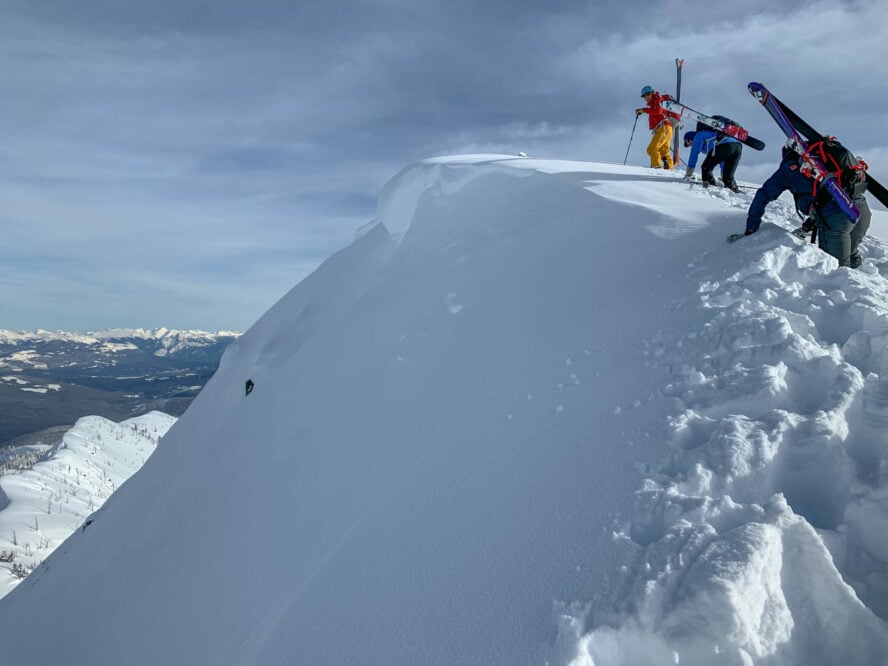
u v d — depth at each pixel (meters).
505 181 8.92
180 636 4.58
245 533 5.09
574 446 3.21
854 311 3.53
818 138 5.04
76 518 107.00
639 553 2.25
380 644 2.62
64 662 6.42
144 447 189.62
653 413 3.13
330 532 4.10
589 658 1.96
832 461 2.53
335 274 11.31
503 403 4.13
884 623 1.94
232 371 11.79
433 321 6.19
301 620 3.15
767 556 2.03
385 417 5.07
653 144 11.20
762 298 3.89
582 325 4.60
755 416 2.90
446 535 3.10
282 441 6.20
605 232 6.07
